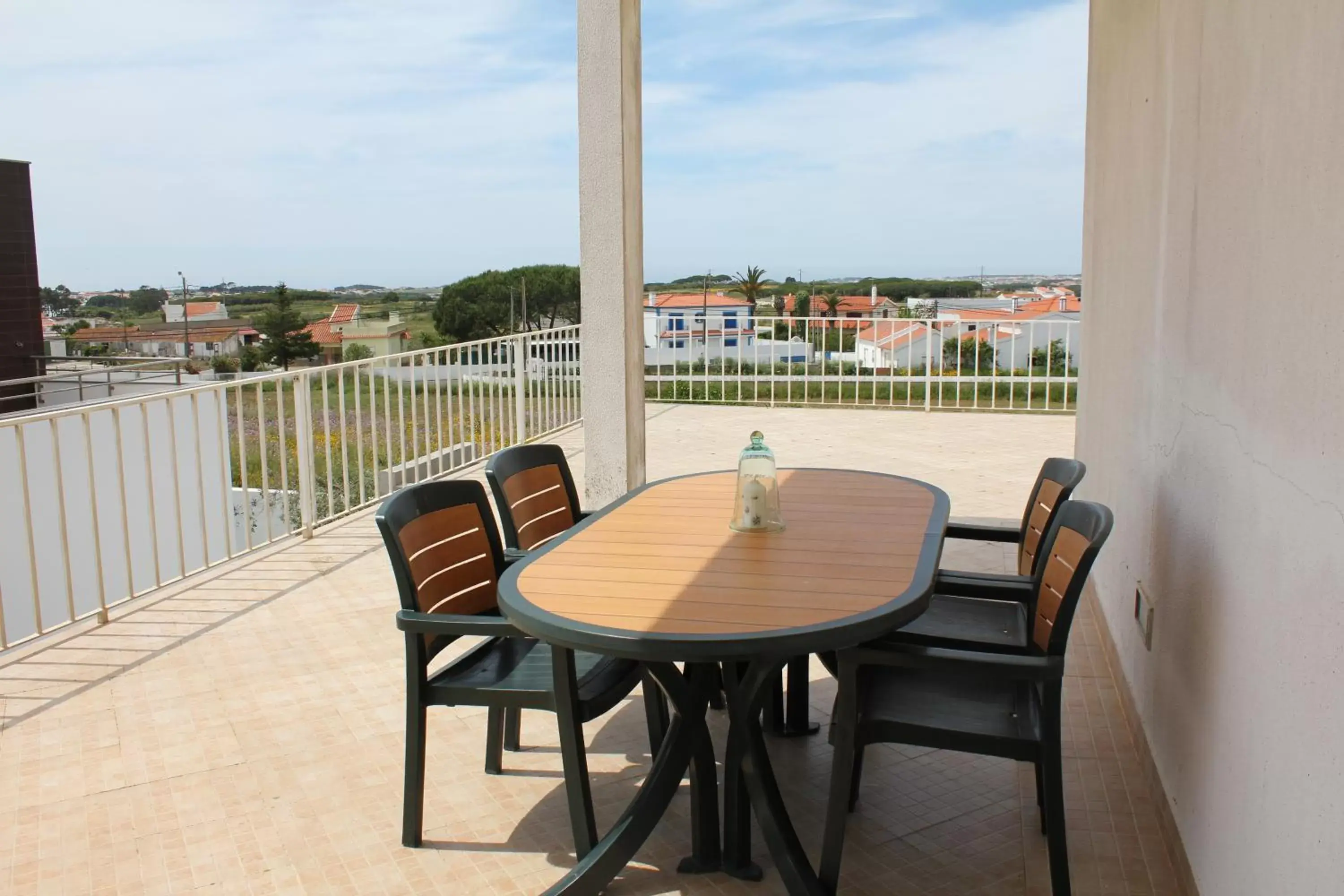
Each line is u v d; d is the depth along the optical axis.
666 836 2.62
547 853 2.54
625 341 4.72
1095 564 4.32
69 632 4.15
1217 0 2.28
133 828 2.68
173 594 4.63
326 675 3.70
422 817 2.58
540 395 8.49
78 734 3.24
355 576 4.90
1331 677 1.39
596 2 4.52
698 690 2.43
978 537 3.10
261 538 10.07
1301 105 1.61
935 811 2.71
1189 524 2.43
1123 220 3.86
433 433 8.12
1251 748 1.79
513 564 2.78
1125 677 3.30
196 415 4.82
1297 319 1.60
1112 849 2.50
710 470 7.21
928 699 2.36
